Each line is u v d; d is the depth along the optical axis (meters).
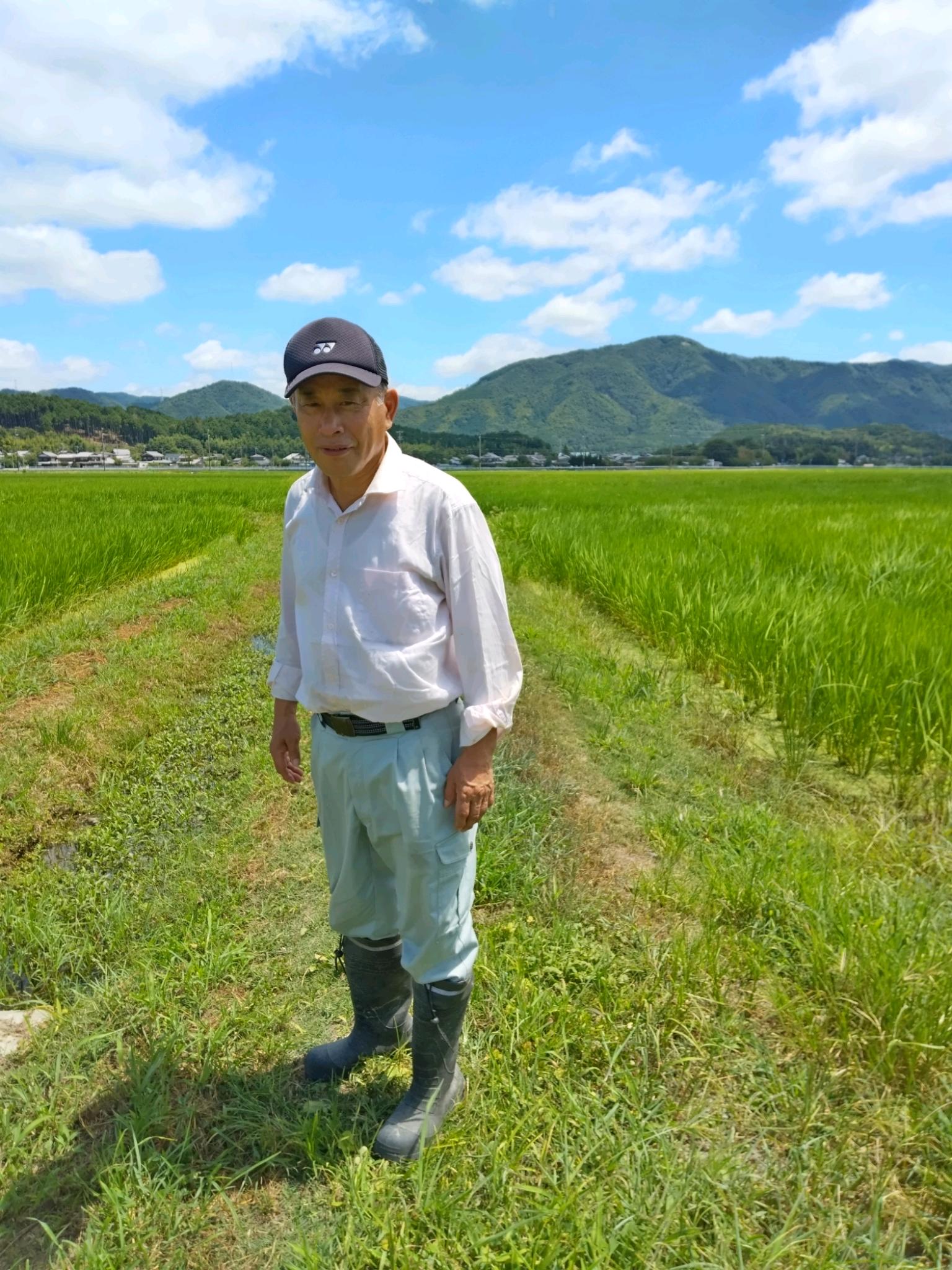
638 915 2.90
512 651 1.82
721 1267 1.60
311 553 1.78
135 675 5.76
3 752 4.30
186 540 12.10
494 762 4.26
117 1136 2.01
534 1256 1.65
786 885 2.95
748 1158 1.91
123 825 3.88
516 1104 2.05
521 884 3.10
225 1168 1.93
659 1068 2.16
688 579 7.45
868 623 5.23
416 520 1.72
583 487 36.06
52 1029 2.44
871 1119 2.00
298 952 2.79
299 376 1.60
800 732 4.55
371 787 1.81
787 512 17.31
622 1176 1.84
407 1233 1.73
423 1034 1.95
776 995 2.40
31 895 3.22
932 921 2.73
